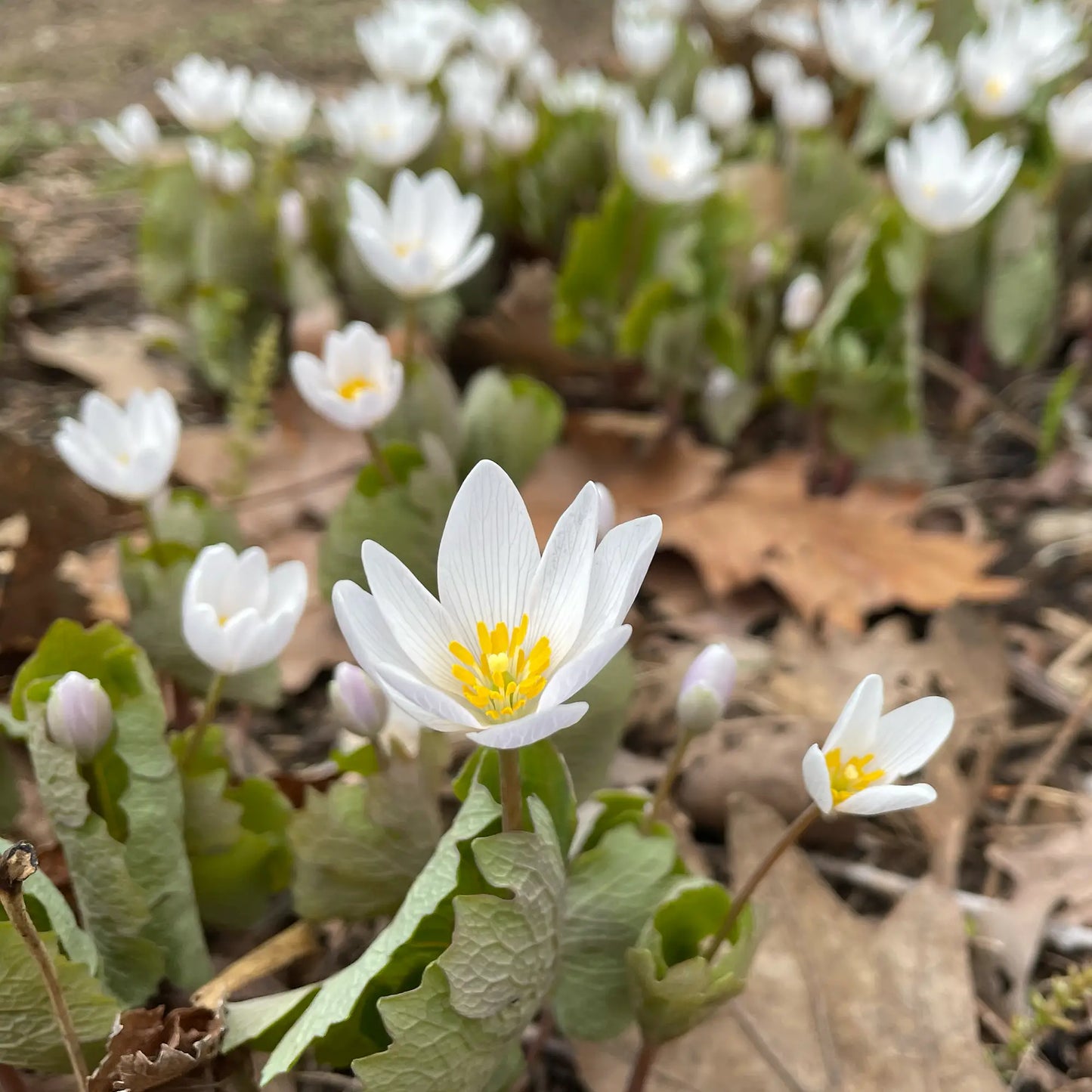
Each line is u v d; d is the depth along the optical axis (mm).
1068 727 378
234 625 266
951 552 417
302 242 476
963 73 499
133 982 263
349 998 231
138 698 266
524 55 620
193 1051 239
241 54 916
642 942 250
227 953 304
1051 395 488
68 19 990
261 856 287
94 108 815
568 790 252
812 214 521
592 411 522
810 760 233
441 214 375
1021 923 326
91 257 632
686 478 445
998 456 509
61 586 352
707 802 348
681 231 466
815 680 386
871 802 234
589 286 488
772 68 598
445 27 573
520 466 391
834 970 299
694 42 618
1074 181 536
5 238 541
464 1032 234
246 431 418
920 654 388
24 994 238
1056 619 426
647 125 597
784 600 426
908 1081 285
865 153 591
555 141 547
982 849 356
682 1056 286
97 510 346
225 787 293
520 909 232
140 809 264
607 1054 286
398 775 265
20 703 276
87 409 311
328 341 328
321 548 338
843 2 704
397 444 334
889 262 427
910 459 466
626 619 398
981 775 360
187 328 519
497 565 227
